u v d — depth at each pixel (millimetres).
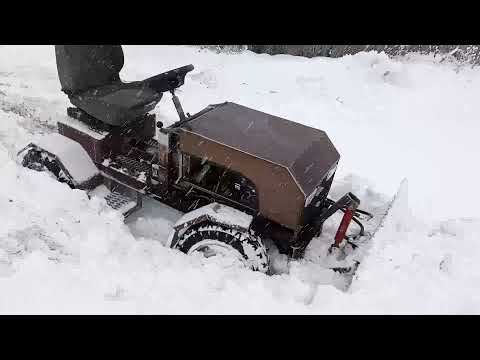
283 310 3352
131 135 5020
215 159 4004
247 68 9797
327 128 7699
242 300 3402
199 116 4348
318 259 4371
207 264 3811
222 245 3963
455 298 3561
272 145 3949
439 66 10469
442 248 4184
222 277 3664
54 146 4762
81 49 4527
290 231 4027
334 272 4184
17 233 3760
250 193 4203
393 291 3596
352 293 3570
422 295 3576
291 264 4219
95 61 4691
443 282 3721
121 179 4785
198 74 9055
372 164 6824
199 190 4375
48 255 3605
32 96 7562
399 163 6938
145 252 3914
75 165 4746
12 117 6664
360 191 5641
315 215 4457
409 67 10148
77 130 4840
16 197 4207
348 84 9367
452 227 4582
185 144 4117
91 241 3889
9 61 8961
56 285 3299
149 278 3529
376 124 8047
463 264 3963
